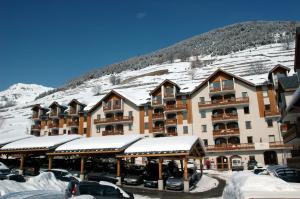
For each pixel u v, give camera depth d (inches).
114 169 1544.0
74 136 1702.8
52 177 988.6
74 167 1715.1
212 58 6633.9
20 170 1550.2
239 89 2142.0
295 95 722.2
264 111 2028.8
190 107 2239.2
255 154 1951.3
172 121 2241.6
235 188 334.3
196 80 4598.9
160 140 1348.4
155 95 2393.0
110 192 607.8
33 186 794.2
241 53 6018.7
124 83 6008.9
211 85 2220.7
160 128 2293.3
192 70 5378.9
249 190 299.9
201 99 2234.3
